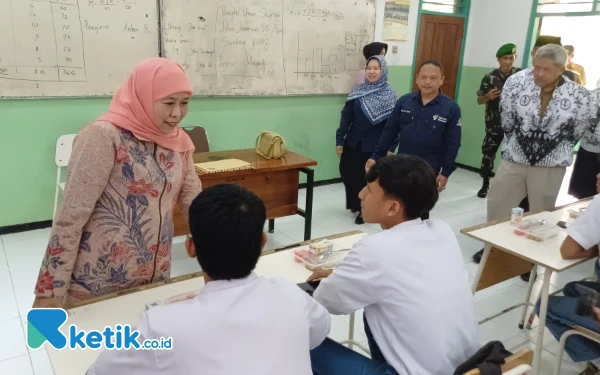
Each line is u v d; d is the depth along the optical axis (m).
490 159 4.84
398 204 1.29
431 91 2.95
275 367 0.88
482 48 5.61
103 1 3.36
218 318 0.87
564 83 2.71
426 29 5.32
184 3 3.69
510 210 3.07
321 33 4.49
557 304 1.94
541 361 2.25
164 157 1.38
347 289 1.24
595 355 1.73
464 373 1.06
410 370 1.18
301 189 4.93
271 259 1.70
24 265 2.97
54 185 3.57
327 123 4.89
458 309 1.23
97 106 3.58
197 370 0.83
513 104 2.85
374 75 3.75
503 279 2.31
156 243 1.43
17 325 2.34
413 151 3.05
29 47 3.18
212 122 4.15
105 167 1.25
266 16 4.13
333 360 1.42
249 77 4.19
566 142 2.81
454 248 1.33
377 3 4.80
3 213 3.42
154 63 1.31
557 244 2.05
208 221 0.91
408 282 1.19
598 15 4.60
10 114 3.26
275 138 3.23
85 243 1.34
